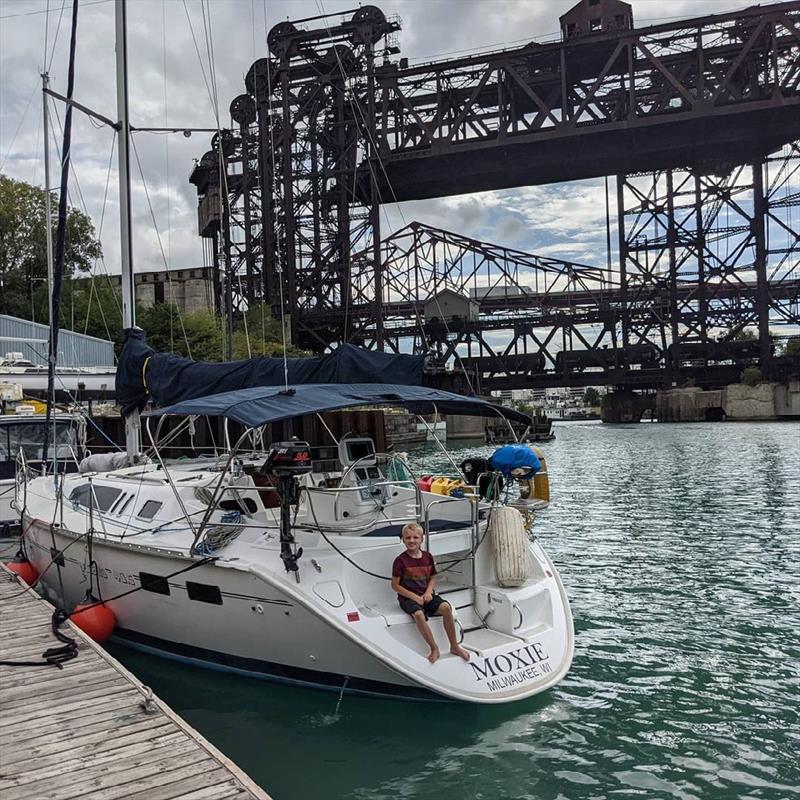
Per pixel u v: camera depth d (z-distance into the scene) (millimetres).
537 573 7922
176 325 42000
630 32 68375
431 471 30859
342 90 65688
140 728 5445
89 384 21734
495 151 72500
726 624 9992
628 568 13430
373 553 7246
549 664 7055
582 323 90375
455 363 87500
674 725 6906
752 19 67375
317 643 6902
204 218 66562
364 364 8664
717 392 88750
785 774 6016
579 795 5715
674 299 89812
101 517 9461
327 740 6602
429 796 5719
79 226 44938
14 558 12602
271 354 41750
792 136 71562
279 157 64062
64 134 11992
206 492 8633
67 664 6789
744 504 21172
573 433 73312
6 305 43031
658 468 33125
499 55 70438
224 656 7781
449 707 6867
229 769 4824
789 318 89062
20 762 4934
